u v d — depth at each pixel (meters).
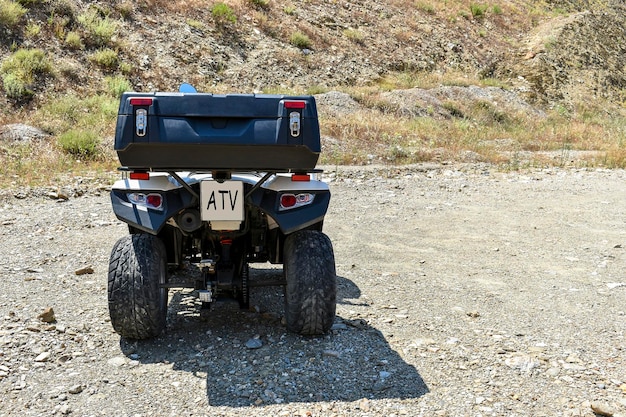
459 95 32.34
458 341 5.06
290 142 4.31
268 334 5.12
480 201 11.58
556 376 4.43
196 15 33.56
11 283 6.34
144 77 27.19
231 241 4.93
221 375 4.40
